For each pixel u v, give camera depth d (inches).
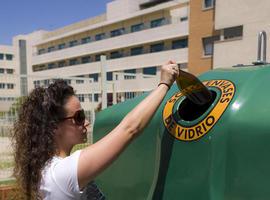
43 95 57.4
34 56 2375.7
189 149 58.7
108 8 1968.5
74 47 2027.6
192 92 60.6
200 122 58.4
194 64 989.8
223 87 60.5
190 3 999.0
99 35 1935.3
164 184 61.6
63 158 55.2
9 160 260.8
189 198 57.5
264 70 58.8
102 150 51.8
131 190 73.2
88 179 52.1
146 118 53.9
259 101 53.5
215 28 836.6
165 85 57.7
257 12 749.9
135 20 1701.5
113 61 1711.4
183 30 1411.2
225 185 53.9
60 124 57.0
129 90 443.8
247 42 764.6
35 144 55.8
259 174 50.7
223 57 801.6
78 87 375.2
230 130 54.2
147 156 68.3
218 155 54.9
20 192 58.3
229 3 802.2
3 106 328.5
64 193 52.1
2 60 2672.2
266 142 50.4
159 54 1499.8
